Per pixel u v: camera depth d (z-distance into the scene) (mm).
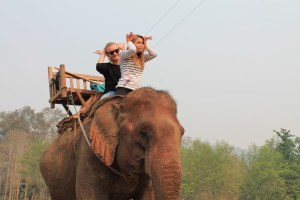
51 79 7609
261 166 69688
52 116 134875
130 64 5863
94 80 7344
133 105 5000
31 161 80500
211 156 69750
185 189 70375
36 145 81812
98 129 5379
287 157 80188
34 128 132500
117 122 5230
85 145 5773
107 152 5168
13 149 107312
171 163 4262
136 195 5941
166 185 4172
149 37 5977
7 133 124688
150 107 4844
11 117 133250
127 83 5793
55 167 6750
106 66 6352
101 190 5578
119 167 5371
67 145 6668
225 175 69500
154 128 4594
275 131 81438
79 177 5785
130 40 5871
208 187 70375
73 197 6590
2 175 99562
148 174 4504
